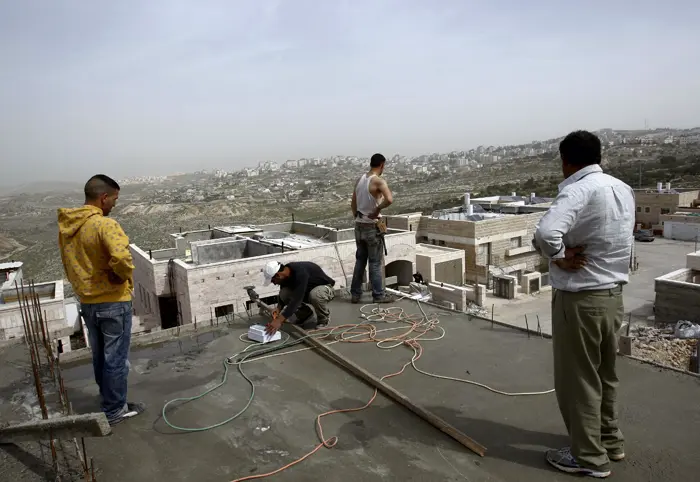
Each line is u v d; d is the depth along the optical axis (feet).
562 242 8.68
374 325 19.72
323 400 13.38
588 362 9.16
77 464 10.68
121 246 11.41
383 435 11.44
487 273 96.89
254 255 67.26
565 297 9.16
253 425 12.12
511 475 9.74
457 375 14.66
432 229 108.68
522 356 16.02
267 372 15.42
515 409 12.47
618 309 9.18
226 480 9.90
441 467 10.11
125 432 11.98
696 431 11.07
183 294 55.72
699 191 159.33
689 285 57.31
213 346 17.94
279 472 10.12
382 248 22.81
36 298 16.42
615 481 9.38
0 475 10.28
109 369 12.08
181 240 75.05
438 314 21.04
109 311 11.89
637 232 145.69
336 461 10.44
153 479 10.03
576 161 9.26
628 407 12.26
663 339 52.08
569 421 9.61
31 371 16.53
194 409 13.07
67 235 11.61
